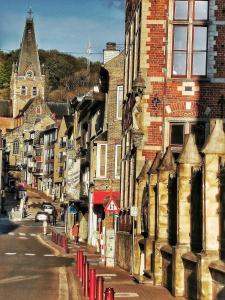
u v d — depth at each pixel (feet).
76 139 224.94
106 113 155.33
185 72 91.04
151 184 77.46
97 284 53.06
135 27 100.73
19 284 76.02
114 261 99.35
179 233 61.05
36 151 453.58
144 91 90.48
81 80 649.61
